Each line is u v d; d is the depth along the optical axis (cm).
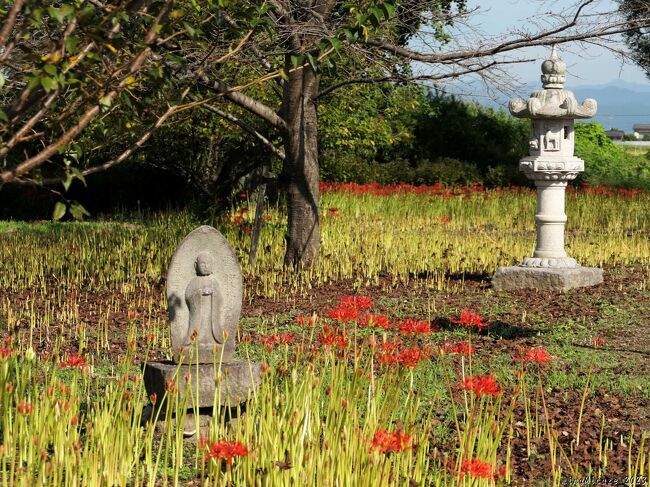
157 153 2039
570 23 1146
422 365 771
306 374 568
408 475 490
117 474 494
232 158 2127
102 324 1043
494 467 508
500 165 3291
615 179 3419
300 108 1348
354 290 1269
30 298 1212
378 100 2175
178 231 1638
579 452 602
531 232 2056
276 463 434
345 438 473
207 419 627
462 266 1432
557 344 935
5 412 530
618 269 1459
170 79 447
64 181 374
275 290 1258
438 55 1193
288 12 990
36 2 347
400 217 2289
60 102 433
